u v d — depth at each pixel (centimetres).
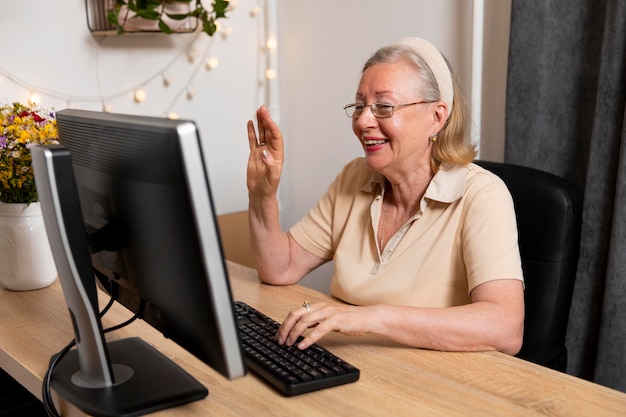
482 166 180
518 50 204
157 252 100
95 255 123
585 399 114
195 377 123
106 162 105
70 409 114
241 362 96
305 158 303
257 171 167
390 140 156
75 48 242
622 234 187
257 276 186
